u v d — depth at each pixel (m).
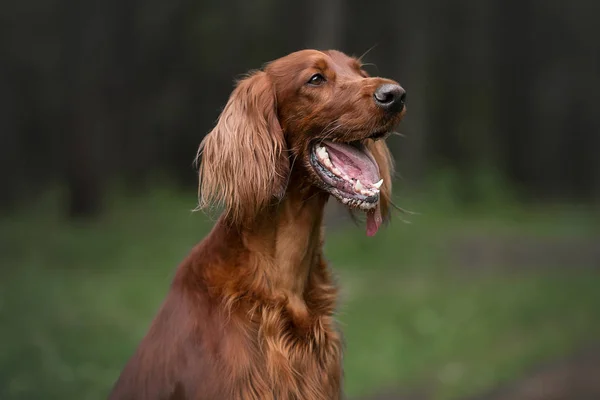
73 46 21.19
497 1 33.44
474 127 31.98
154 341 4.27
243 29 26.94
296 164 4.54
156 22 26.94
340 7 18.55
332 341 4.43
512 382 8.54
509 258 16.88
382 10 26.72
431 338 10.20
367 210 4.41
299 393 4.20
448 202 23.84
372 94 4.39
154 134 28.86
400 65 26.53
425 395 8.21
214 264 4.35
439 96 31.47
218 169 4.40
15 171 26.09
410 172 25.11
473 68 32.34
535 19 34.19
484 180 26.33
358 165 4.52
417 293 12.57
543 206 28.39
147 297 11.38
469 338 10.16
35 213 21.00
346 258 15.43
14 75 25.06
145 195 23.91
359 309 11.35
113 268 13.85
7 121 26.06
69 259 14.42
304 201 4.48
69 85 21.03
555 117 35.25
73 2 21.23
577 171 36.00
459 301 11.98
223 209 4.46
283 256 4.37
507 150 34.72
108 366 7.86
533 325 10.87
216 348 4.11
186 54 28.02
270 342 4.20
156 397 4.14
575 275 14.77
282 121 4.56
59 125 25.59
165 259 14.80
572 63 34.91
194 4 26.97
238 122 4.45
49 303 10.10
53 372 7.38
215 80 28.59
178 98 28.67
